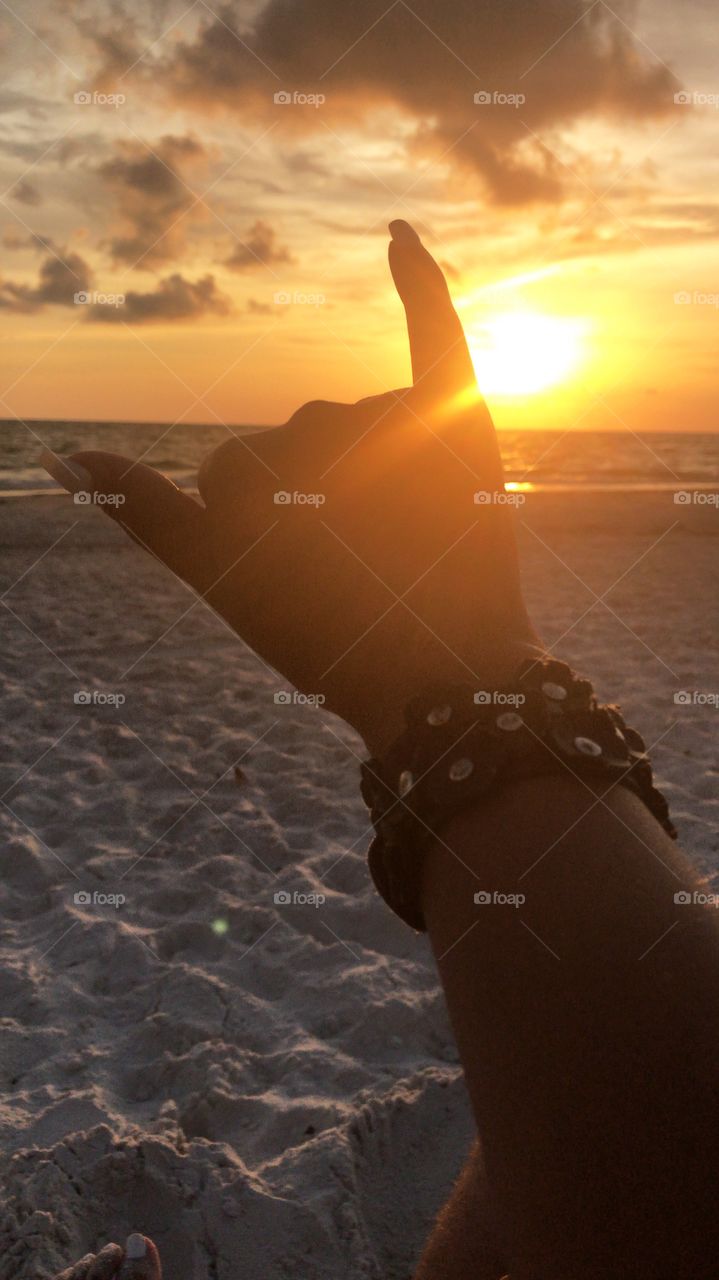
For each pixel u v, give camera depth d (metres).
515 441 61.66
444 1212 1.03
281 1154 2.41
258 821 4.61
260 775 5.20
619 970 0.39
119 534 14.65
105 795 4.91
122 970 3.41
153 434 51.62
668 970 0.38
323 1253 1.99
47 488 22.00
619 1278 0.36
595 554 13.84
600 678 7.04
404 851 0.45
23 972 3.35
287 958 3.46
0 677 7.00
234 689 6.81
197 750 5.58
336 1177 2.16
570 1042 0.38
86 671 7.25
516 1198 0.39
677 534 16.30
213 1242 2.01
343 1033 3.02
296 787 5.03
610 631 8.66
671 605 9.98
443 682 0.48
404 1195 2.19
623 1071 0.37
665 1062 0.37
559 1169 0.37
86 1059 2.89
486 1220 0.96
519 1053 0.39
